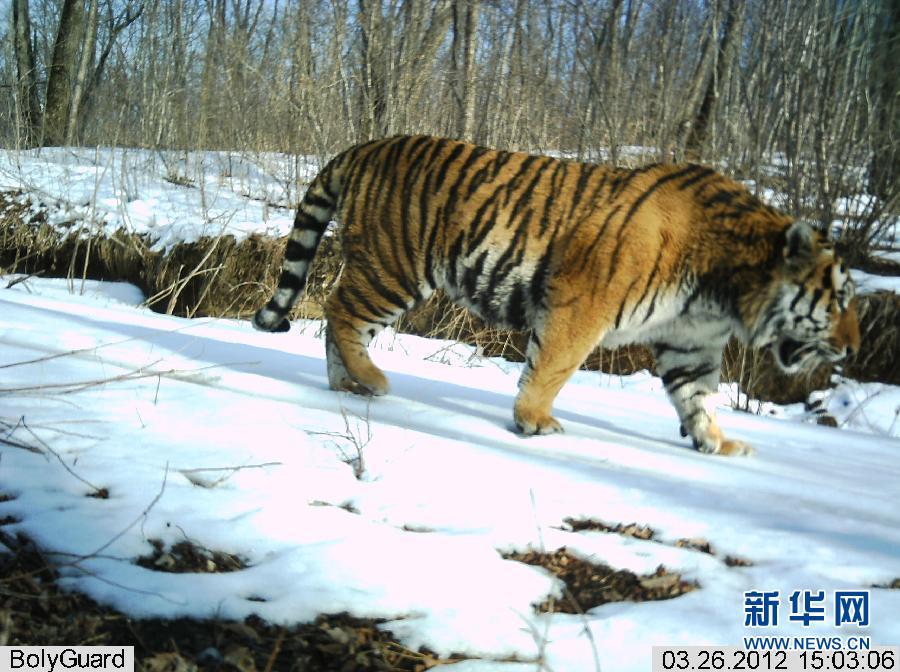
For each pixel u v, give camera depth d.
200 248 9.64
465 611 3.27
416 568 3.49
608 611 3.43
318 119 11.77
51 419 4.46
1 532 3.36
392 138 5.94
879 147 9.95
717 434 5.74
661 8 12.69
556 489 4.45
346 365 5.92
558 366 5.40
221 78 14.26
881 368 8.59
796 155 9.62
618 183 5.40
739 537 4.10
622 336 5.60
